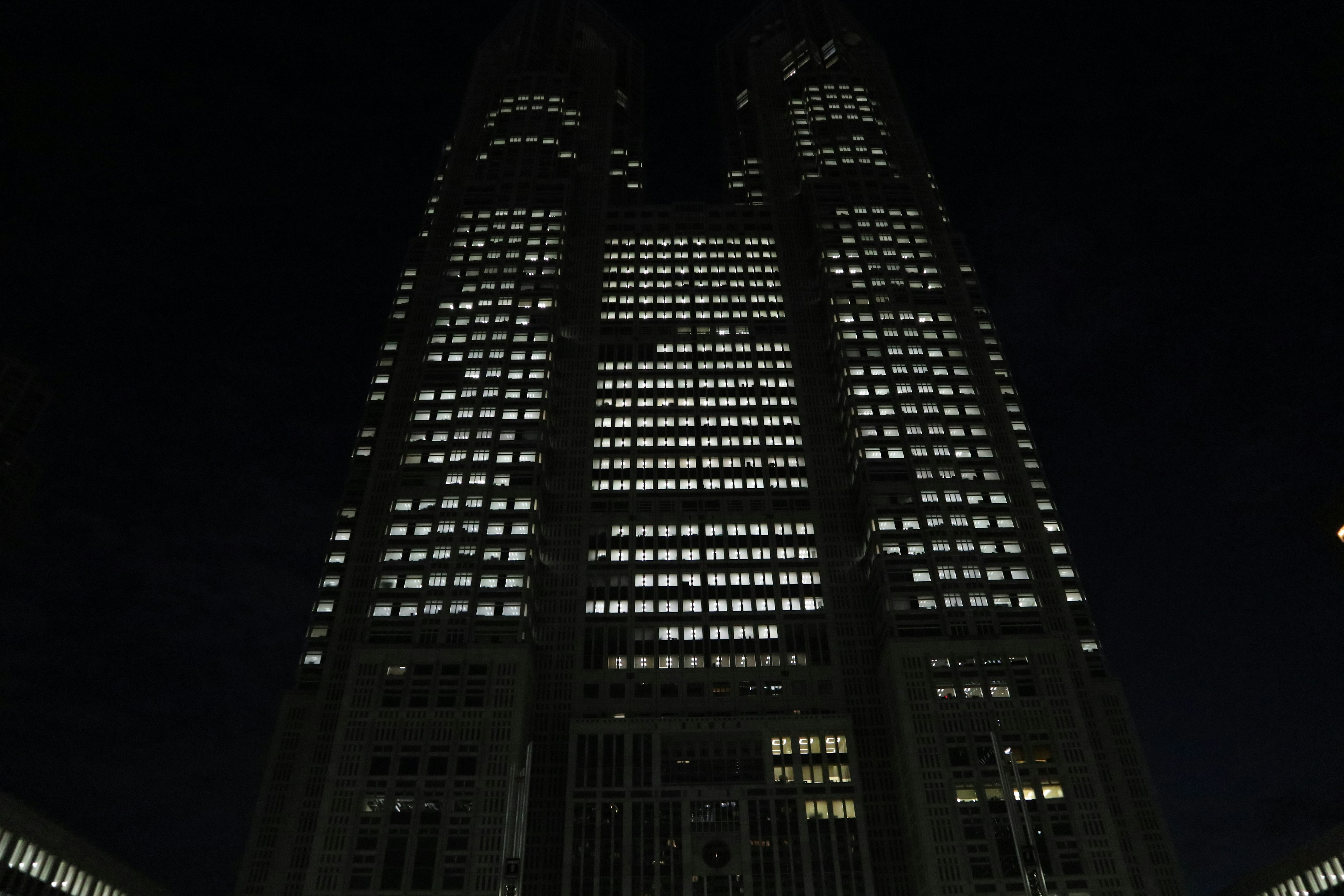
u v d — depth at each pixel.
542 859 99.12
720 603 120.56
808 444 136.75
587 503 129.62
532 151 173.12
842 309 145.38
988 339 149.12
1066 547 124.31
